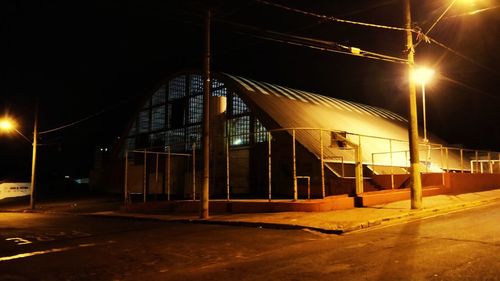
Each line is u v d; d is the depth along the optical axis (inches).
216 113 1184.2
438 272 308.5
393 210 695.7
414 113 720.3
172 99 1787.6
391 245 423.2
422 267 325.4
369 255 380.8
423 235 471.8
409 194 879.1
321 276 316.5
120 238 573.3
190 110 1685.5
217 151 1183.6
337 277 311.1
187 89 1713.8
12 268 397.4
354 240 469.4
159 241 530.0
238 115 1387.8
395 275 307.1
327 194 1076.5
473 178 1081.4
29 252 487.2
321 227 552.1
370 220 588.4
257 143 1301.7
